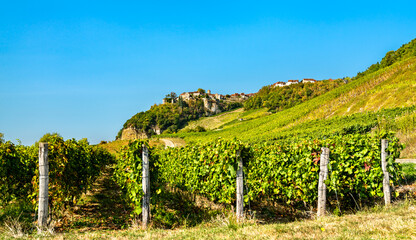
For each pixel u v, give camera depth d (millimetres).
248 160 6309
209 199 9344
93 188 11367
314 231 4129
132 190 6230
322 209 5996
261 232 4316
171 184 11617
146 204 5973
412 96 37125
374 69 104250
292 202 8109
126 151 7082
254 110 142000
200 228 5516
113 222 6711
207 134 77125
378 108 39844
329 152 6113
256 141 34844
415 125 17938
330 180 6082
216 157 7383
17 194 7414
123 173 8117
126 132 144750
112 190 11219
